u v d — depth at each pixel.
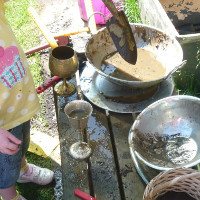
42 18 3.27
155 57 2.05
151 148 1.63
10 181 1.50
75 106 1.61
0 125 1.40
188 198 1.38
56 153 2.10
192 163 1.42
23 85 1.41
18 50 1.37
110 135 1.81
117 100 1.89
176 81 2.37
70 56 1.97
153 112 1.68
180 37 2.08
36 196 1.88
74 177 1.60
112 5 1.63
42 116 2.34
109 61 2.06
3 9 1.39
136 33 2.12
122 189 1.60
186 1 2.82
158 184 1.33
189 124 1.69
